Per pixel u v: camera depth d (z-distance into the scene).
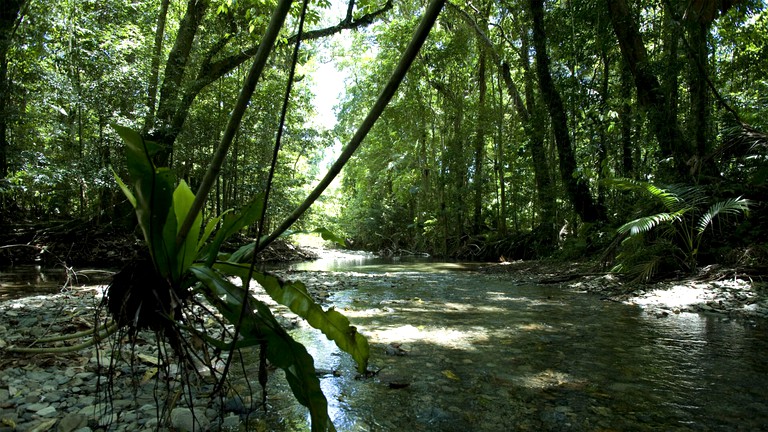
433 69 15.23
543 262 10.32
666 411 1.99
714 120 7.74
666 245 6.30
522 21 10.74
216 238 1.31
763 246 5.66
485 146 17.38
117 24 10.25
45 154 10.34
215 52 11.04
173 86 10.39
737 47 9.02
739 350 3.03
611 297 5.55
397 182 22.17
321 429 1.25
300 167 24.00
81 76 9.23
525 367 2.65
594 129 9.56
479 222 16.58
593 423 1.86
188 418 1.77
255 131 13.06
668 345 3.18
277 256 14.49
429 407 2.03
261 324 1.25
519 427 1.82
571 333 3.58
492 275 9.02
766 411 1.98
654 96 7.55
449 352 3.00
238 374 2.47
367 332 3.61
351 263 14.12
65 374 2.29
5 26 7.91
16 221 10.52
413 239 22.12
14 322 3.49
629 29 7.70
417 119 16.72
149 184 1.07
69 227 9.85
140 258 1.27
